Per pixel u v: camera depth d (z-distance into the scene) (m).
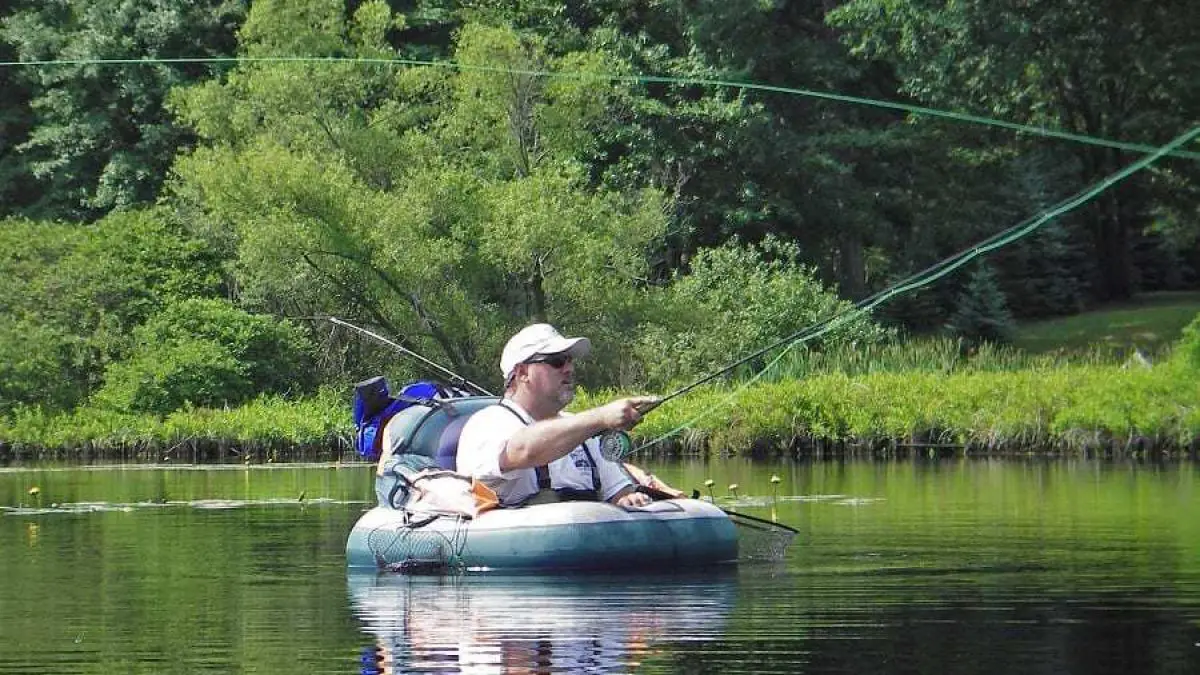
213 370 53.44
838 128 69.81
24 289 56.66
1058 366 51.59
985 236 71.25
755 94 67.69
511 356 18.06
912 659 12.03
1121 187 70.50
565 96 55.03
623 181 65.75
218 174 52.97
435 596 15.69
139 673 11.97
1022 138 69.25
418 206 52.53
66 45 70.88
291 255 52.94
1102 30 62.75
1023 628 13.33
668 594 15.48
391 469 18.64
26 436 49.91
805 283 57.28
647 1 70.81
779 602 14.88
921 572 16.91
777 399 45.22
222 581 17.14
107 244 58.06
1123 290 73.31
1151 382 43.66
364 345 56.41
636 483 18.45
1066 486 29.92
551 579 16.72
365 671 11.88
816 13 72.31
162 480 35.53
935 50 63.59
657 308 54.84
